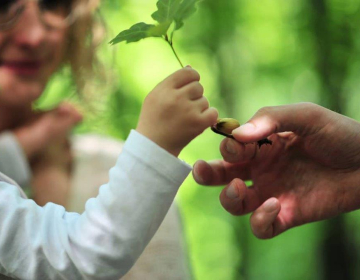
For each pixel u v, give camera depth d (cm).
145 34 198
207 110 208
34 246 213
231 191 236
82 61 361
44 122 324
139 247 209
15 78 323
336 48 1041
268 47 1185
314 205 246
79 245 210
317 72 1057
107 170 317
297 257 1266
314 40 1059
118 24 1034
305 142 237
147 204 204
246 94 1198
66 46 347
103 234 207
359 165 241
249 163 252
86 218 212
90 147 323
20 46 319
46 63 334
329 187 245
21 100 325
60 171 315
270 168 247
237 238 1251
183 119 205
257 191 250
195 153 1258
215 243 1270
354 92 1066
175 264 293
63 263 211
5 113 329
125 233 205
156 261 289
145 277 284
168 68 1153
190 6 196
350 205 245
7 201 221
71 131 328
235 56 1173
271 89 1208
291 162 246
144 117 208
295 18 1111
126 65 1105
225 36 1160
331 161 240
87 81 374
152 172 204
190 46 1163
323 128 229
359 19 1034
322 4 1048
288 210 248
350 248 1096
